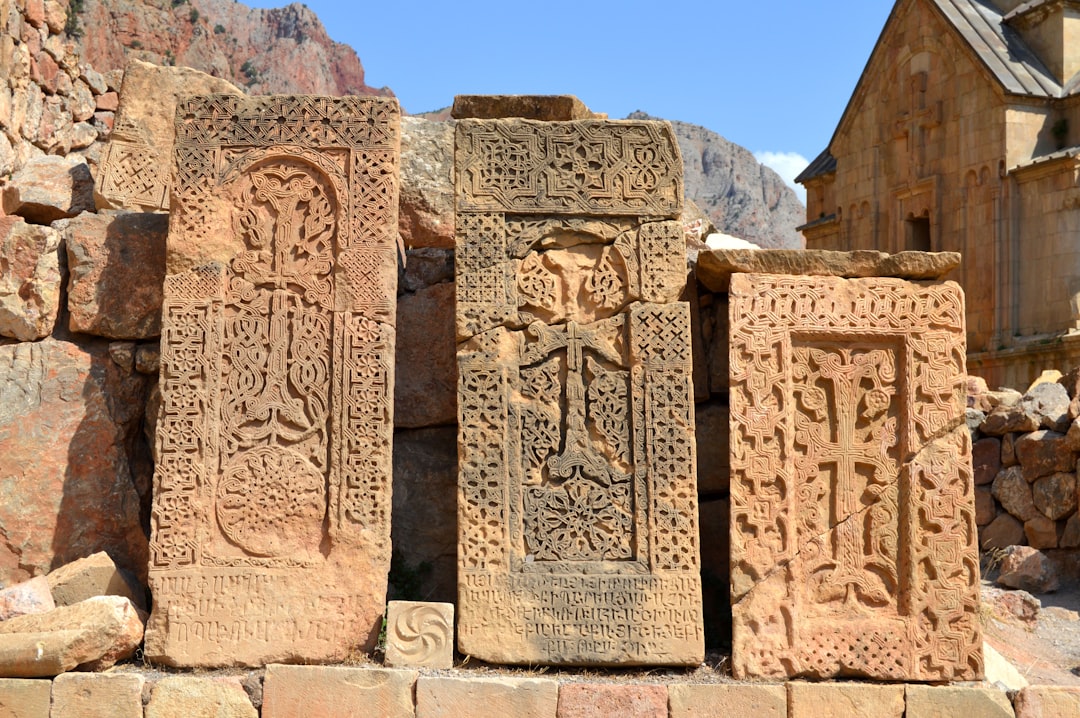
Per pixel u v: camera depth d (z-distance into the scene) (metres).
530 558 5.67
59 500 6.14
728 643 6.18
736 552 5.67
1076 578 8.52
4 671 5.16
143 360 6.31
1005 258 20.89
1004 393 10.23
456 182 5.94
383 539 5.65
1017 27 22.42
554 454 5.79
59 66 10.73
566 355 5.88
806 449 5.80
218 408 5.71
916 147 23.00
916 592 5.68
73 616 5.35
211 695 5.21
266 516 5.64
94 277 6.33
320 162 5.90
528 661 5.54
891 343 5.91
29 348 6.28
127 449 6.35
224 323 5.77
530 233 5.93
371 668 5.32
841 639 5.62
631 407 5.82
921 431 5.81
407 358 6.70
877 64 24.25
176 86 7.24
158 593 5.53
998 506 9.25
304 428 5.72
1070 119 20.97
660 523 5.70
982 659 5.62
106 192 6.97
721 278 6.21
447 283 6.80
